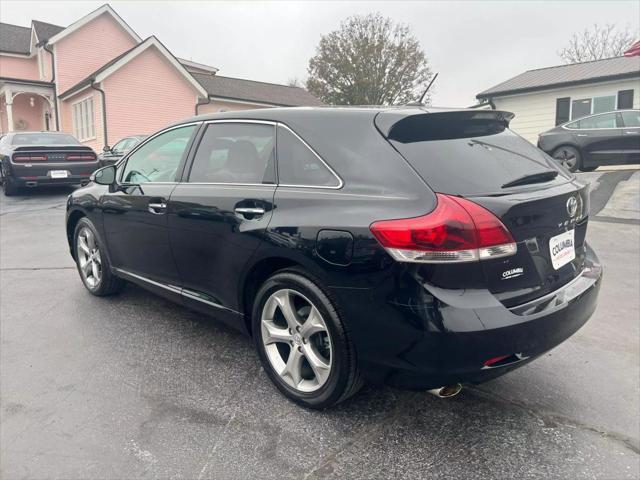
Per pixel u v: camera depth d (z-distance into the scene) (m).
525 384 3.00
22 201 10.80
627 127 11.50
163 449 2.38
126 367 3.18
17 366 3.19
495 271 2.19
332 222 2.37
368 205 2.31
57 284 4.86
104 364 3.22
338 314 2.42
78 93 21.23
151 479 2.19
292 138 2.76
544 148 12.52
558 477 2.21
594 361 3.28
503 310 2.16
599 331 3.75
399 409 2.72
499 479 2.19
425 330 2.13
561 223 2.53
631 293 4.55
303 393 2.69
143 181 3.72
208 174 3.19
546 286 2.42
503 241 2.17
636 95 16.31
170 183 3.42
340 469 2.25
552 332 2.32
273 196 2.69
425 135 2.53
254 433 2.51
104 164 12.80
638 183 10.05
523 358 2.25
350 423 2.59
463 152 2.46
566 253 2.60
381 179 2.34
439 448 2.40
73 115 22.50
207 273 3.12
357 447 2.40
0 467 2.26
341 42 37.34
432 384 2.24
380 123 2.49
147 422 2.60
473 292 2.15
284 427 2.56
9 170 10.74
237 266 2.86
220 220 2.92
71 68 23.08
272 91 28.05
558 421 2.62
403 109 2.62
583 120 12.06
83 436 2.48
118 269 4.07
